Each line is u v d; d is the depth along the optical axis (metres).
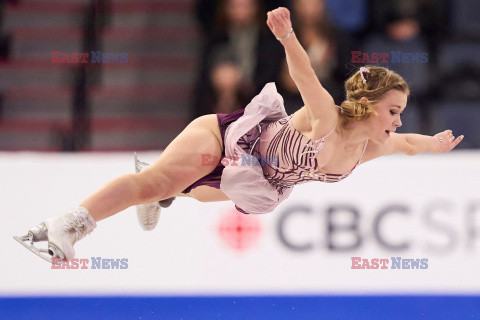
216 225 15.06
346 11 19.23
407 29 19.27
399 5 19.28
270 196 11.08
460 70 19.16
